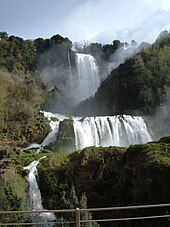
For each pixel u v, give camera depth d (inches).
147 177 954.7
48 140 1843.0
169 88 2197.3
